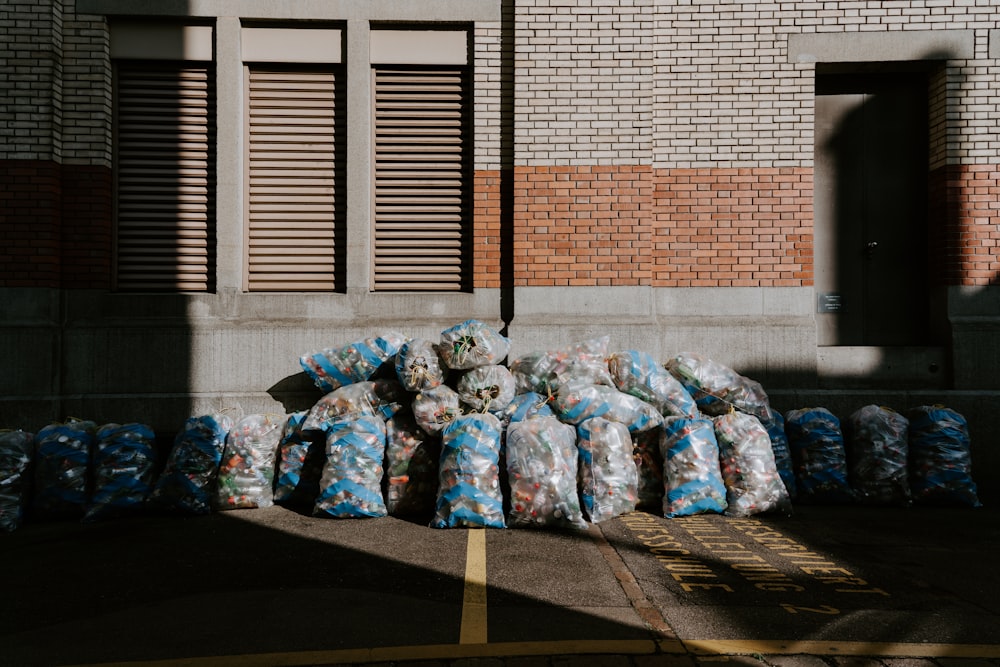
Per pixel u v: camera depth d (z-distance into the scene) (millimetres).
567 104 7137
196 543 4836
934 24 7156
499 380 5715
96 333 6926
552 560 4375
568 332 6984
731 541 4805
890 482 5895
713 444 5574
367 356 6316
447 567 4250
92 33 7023
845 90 7516
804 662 3008
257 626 3402
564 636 3250
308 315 7180
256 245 7273
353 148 7234
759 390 6191
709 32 7223
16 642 3252
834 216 7527
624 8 7137
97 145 7012
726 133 7215
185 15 7109
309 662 3025
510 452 5188
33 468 5668
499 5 7250
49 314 6852
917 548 4688
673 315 7211
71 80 7012
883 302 7496
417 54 7301
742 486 5508
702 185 7223
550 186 7117
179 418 6898
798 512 5715
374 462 5531
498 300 7223
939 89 7266
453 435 5254
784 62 7207
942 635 3277
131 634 3330
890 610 3582
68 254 6977
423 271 7332
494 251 7242
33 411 6707
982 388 7035
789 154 7203
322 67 7340
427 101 7379
